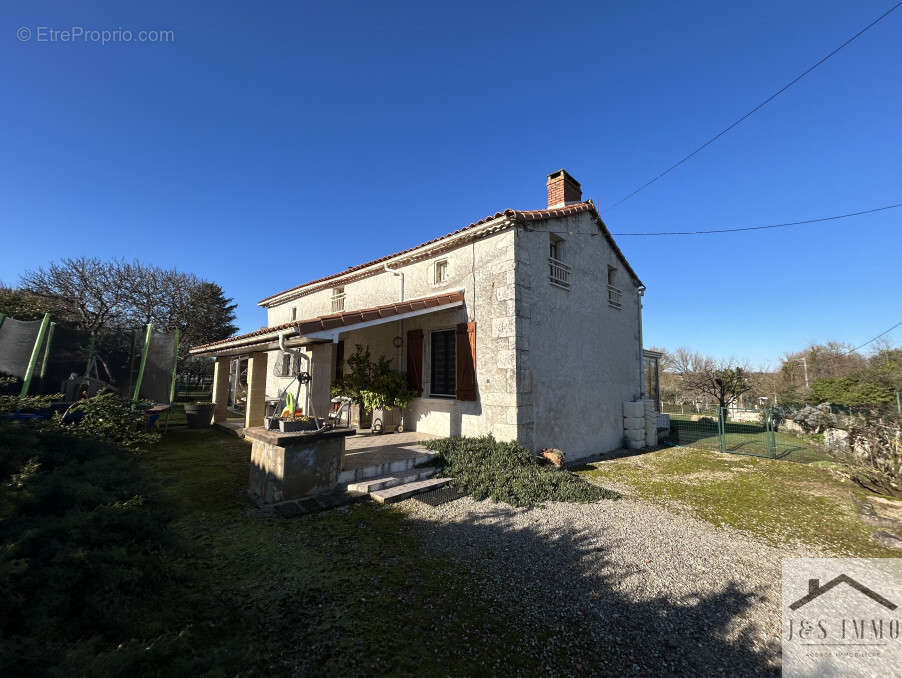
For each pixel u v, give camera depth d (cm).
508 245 762
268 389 1282
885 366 1736
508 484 575
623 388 1117
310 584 317
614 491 625
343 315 631
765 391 2588
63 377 873
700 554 400
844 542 439
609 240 1096
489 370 768
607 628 276
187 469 657
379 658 236
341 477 545
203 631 246
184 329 2548
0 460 285
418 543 404
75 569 218
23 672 152
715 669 239
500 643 255
